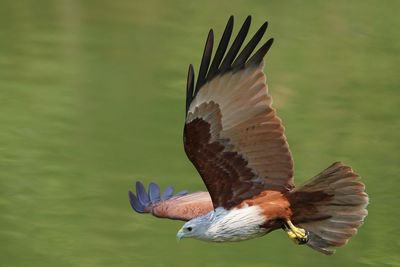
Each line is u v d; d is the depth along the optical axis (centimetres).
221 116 912
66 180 1845
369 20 2550
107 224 1684
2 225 1681
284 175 932
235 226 938
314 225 931
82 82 2319
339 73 2303
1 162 1922
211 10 2627
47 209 1730
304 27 2508
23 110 2170
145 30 2548
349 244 1592
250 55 908
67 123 2116
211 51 903
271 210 929
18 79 2325
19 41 2538
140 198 1109
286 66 2330
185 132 918
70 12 2694
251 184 941
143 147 2003
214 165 936
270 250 1598
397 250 1580
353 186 904
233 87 907
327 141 2002
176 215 1053
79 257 1588
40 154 1969
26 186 1830
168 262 1583
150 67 2369
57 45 2514
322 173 902
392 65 2338
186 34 2509
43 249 1608
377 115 2111
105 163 1931
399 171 1850
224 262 1566
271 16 2550
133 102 2200
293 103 2167
